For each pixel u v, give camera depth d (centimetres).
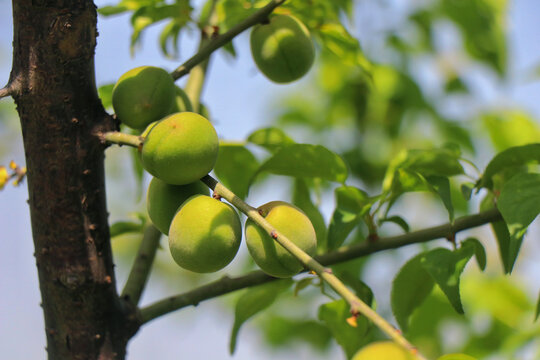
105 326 125
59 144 123
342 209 130
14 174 132
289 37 132
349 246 130
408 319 130
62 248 124
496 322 170
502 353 151
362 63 138
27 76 122
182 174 121
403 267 129
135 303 129
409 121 194
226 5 137
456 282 123
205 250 121
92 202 124
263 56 133
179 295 129
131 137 122
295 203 133
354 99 197
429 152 128
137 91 124
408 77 190
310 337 184
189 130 121
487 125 188
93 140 123
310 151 128
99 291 125
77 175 123
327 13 135
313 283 130
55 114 123
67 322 125
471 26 190
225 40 129
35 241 125
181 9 137
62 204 123
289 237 121
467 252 123
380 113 194
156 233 131
